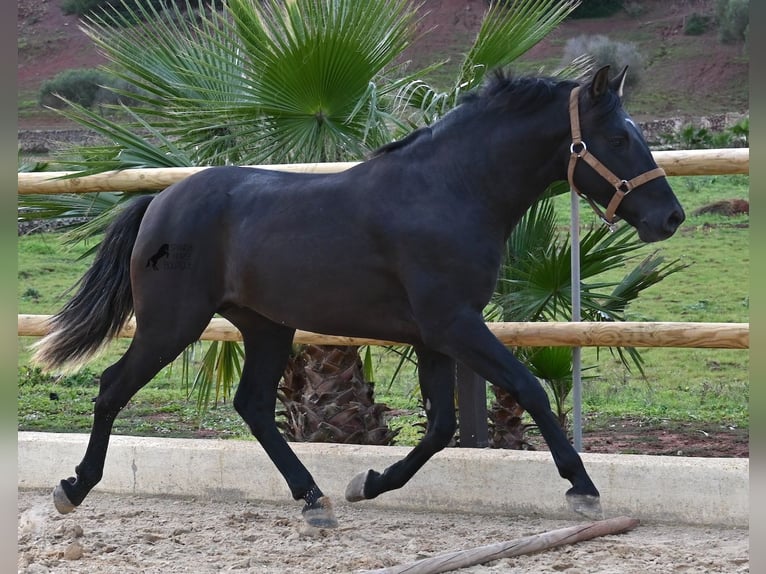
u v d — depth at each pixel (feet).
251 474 21.29
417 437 30.91
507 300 23.85
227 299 18.51
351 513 20.35
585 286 24.08
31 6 167.43
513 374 16.19
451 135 17.39
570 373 25.41
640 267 24.36
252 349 19.52
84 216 24.59
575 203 21.40
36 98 130.00
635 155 16.37
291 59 22.18
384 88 24.25
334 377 23.81
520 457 19.86
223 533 18.65
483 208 17.11
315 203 17.62
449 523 19.44
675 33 148.87
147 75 23.98
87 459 18.67
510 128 17.02
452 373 18.01
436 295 16.61
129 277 19.19
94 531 18.72
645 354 45.91
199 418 34.78
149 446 21.93
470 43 137.08
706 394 37.50
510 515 19.86
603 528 17.88
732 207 70.23
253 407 19.26
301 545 17.74
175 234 18.26
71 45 155.53
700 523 18.72
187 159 24.36
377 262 17.13
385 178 17.40
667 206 16.21
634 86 127.24
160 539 18.20
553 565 15.87
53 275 61.46
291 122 23.95
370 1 21.91
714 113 121.80
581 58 24.67
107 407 18.70
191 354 27.84
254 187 18.38
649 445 29.40
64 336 19.03
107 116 111.86
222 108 22.94
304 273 17.46
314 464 21.09
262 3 23.68
